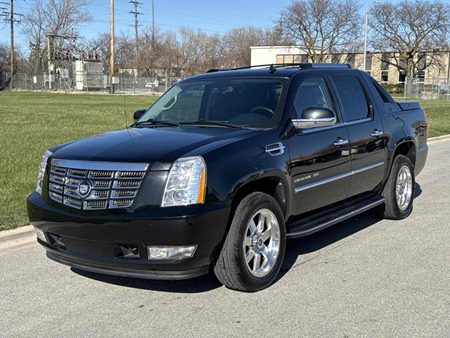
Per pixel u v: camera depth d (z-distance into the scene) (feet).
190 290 15.37
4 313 13.98
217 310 13.97
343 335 12.51
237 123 16.93
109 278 16.44
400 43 211.61
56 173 15.01
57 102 121.80
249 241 14.88
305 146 16.85
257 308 14.07
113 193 13.67
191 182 13.52
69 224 14.12
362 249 18.99
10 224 20.71
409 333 12.59
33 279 16.38
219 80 18.97
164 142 14.85
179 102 19.04
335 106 19.06
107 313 13.92
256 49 263.70
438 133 59.72
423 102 130.11
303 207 17.12
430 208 25.11
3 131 53.06
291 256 18.34
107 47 288.71
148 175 13.55
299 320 13.33
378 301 14.44
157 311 13.99
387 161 21.68
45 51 274.16
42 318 13.67
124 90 201.77
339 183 18.58
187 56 319.06
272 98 17.31
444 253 18.47
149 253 13.47
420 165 24.84
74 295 15.14
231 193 14.05
